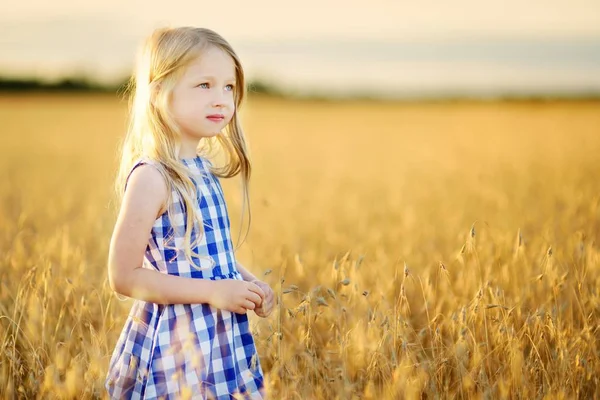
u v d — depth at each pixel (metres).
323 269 4.66
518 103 60.44
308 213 8.73
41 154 20.05
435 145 22.88
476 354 2.90
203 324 2.62
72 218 7.84
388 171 15.09
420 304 4.16
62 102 57.06
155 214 2.55
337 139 27.45
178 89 2.64
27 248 5.08
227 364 2.65
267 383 2.74
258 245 6.12
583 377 2.93
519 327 3.22
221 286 2.58
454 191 10.88
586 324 3.12
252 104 60.09
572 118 37.84
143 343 2.64
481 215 7.81
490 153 18.38
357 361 3.05
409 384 2.65
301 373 3.06
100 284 4.17
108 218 6.08
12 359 3.01
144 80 2.72
